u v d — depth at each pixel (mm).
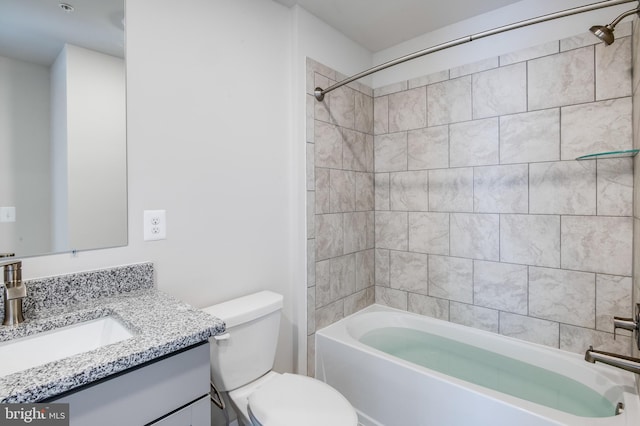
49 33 1072
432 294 2189
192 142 1428
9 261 907
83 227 1135
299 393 1293
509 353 1842
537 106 1752
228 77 1561
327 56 2025
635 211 1444
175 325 900
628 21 1498
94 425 699
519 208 1831
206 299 1496
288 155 1883
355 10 1883
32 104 1037
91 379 672
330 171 2049
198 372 893
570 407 1441
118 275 1188
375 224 2455
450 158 2074
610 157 1549
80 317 987
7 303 898
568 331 1698
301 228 1887
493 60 1887
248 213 1672
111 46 1191
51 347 928
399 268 2344
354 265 2266
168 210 1356
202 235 1476
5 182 986
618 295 1554
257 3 1689
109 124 1189
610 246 1569
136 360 737
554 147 1710
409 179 2270
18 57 1017
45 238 1058
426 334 2154
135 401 764
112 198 1197
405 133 2275
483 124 1938
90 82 1148
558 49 1684
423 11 1892
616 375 1479
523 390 1574
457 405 1383
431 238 2182
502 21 1852
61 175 1089
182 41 1386
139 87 1262
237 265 1624
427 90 2160
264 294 1648
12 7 1012
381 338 2145
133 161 1250
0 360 838
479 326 1998
